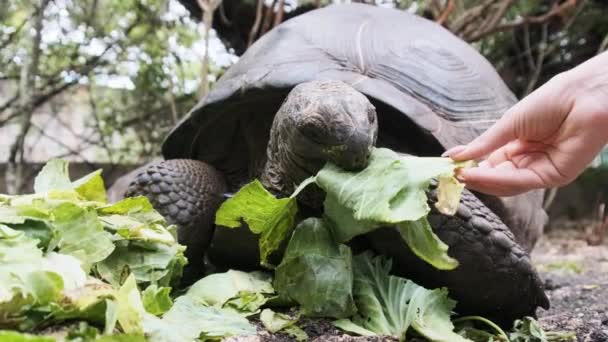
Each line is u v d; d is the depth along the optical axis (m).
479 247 1.67
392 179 1.45
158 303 1.38
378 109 1.86
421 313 1.50
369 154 1.51
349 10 2.42
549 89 1.67
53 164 1.85
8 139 6.11
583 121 1.64
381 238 1.67
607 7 6.30
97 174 1.85
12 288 1.09
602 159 6.01
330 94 1.54
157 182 2.03
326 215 1.58
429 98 2.00
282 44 2.11
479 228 1.67
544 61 6.64
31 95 5.13
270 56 2.07
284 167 1.72
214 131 2.21
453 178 1.46
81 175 6.22
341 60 2.02
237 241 1.91
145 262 1.57
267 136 2.06
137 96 5.94
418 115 1.86
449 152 1.72
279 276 1.60
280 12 4.59
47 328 1.12
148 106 5.96
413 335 1.50
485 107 2.13
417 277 1.74
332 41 2.10
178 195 2.02
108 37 5.49
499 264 1.68
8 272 1.13
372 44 2.11
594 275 3.53
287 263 1.59
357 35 2.15
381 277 1.64
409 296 1.56
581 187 7.16
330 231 1.60
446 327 1.49
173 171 2.05
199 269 2.15
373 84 1.90
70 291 1.17
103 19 5.46
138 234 1.57
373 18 2.34
